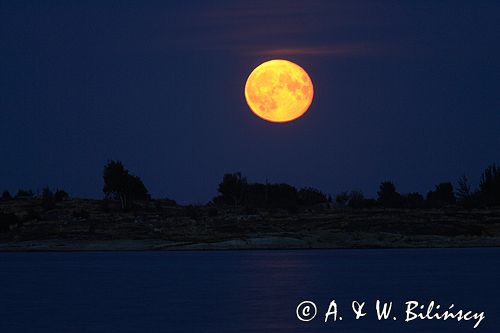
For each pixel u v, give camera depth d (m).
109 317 189.25
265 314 193.25
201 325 174.25
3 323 179.62
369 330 168.50
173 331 166.00
